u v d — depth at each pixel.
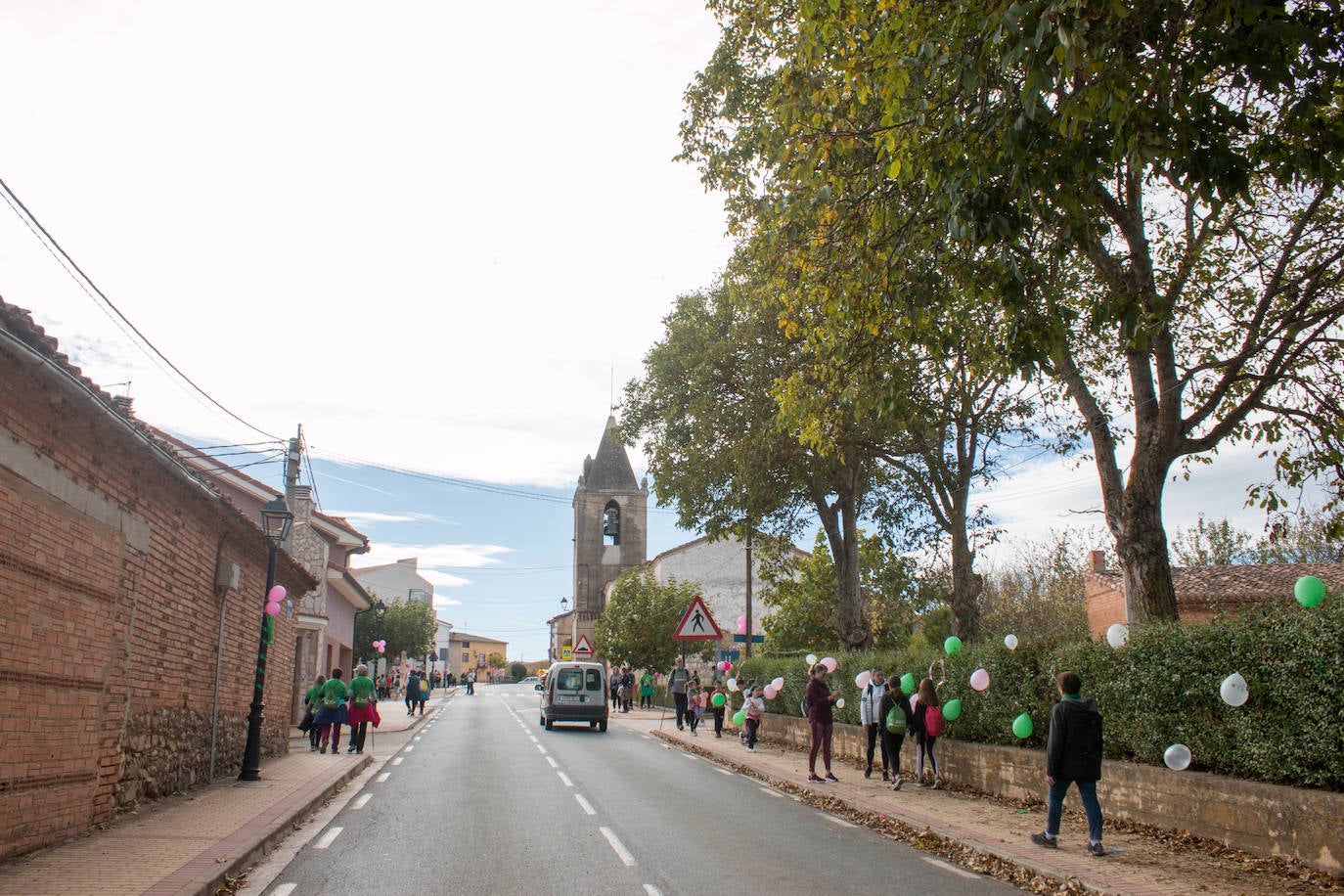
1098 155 8.24
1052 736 9.50
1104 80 7.48
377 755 20.86
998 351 11.12
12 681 8.00
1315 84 7.39
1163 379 11.94
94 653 9.76
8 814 8.08
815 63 10.55
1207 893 7.55
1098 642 12.12
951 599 20.06
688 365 23.44
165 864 8.19
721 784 15.88
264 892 7.87
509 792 14.48
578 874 8.60
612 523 71.50
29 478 8.16
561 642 84.81
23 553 8.11
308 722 23.34
